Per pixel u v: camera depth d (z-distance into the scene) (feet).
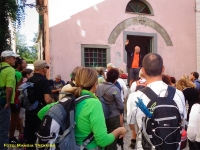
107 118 13.21
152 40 37.45
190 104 15.56
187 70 39.06
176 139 6.63
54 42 31.94
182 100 7.19
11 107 16.44
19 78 16.94
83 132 6.98
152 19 37.29
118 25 35.27
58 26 32.17
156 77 7.42
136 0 37.47
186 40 39.22
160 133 6.59
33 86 13.00
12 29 28.04
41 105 13.05
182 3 39.24
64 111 6.93
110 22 34.86
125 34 35.65
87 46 33.58
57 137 6.79
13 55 14.74
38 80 13.08
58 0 32.27
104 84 13.83
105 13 34.60
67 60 32.48
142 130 7.00
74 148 6.76
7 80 13.91
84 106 7.01
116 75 14.26
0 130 13.66
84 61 33.71
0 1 23.47
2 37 24.08
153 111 6.76
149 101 6.97
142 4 37.96
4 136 13.74
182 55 38.83
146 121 6.90
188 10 39.55
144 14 36.81
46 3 34.14
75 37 32.99
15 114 16.72
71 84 8.16
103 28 34.45
